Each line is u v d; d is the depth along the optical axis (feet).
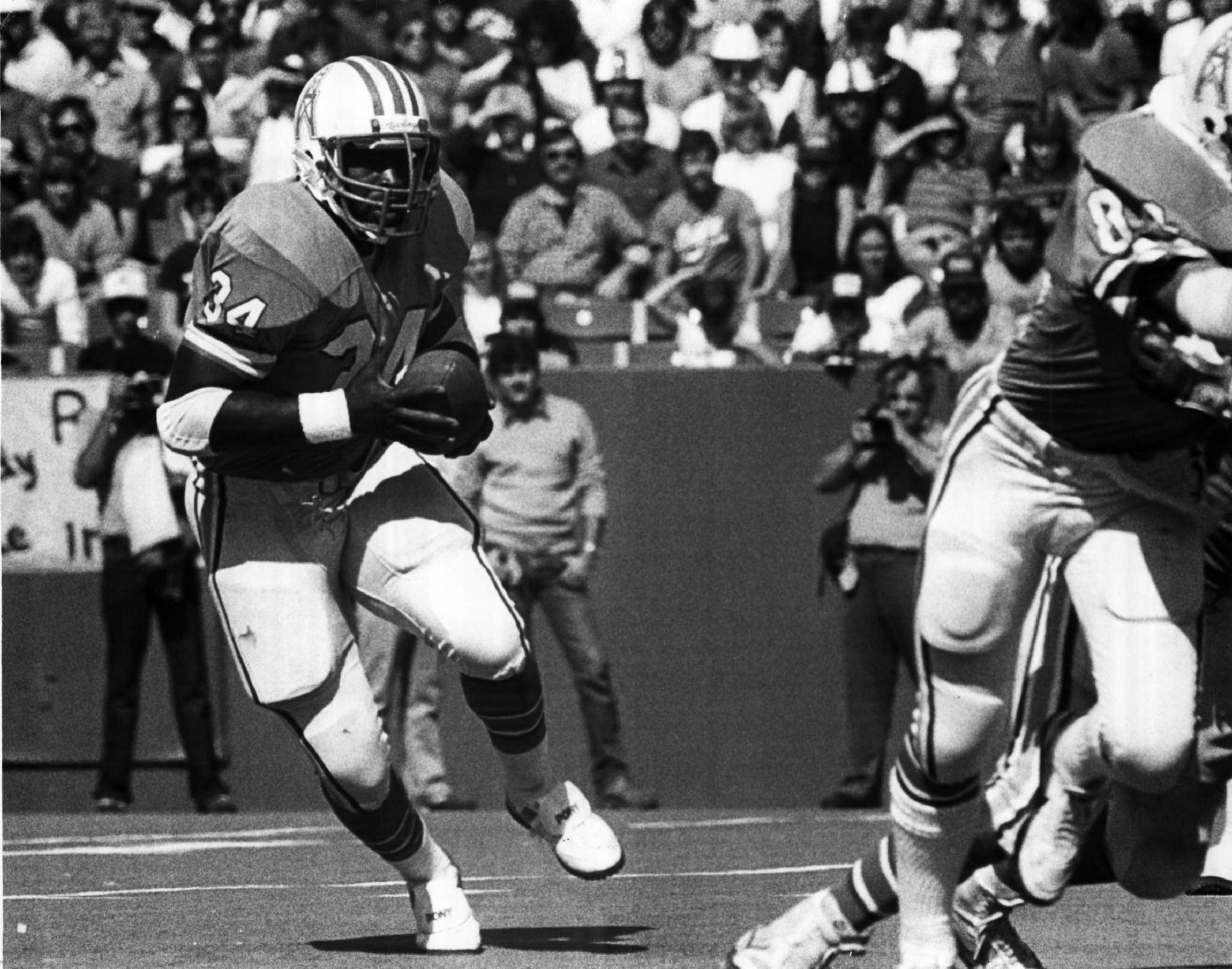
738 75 137.69
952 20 139.95
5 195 134.21
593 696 114.93
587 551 114.83
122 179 131.64
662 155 130.41
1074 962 51.34
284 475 52.34
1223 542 48.91
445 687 115.65
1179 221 40.50
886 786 115.24
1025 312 116.78
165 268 121.60
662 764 117.50
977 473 42.91
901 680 114.42
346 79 50.90
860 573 113.60
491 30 139.44
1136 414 41.45
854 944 45.44
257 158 132.67
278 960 53.78
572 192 127.65
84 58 140.97
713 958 52.85
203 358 50.96
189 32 146.10
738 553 117.80
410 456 54.29
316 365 51.90
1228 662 49.16
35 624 119.75
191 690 116.26
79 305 127.24
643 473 118.21
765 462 117.80
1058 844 45.80
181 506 116.57
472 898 68.49
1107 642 42.73
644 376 118.32
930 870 43.80
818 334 118.93
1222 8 129.08
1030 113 133.28
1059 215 42.75
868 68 129.80
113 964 53.67
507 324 119.14
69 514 119.55
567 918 62.44
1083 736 44.91
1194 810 46.80
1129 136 41.47
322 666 53.01
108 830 101.14
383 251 52.13
